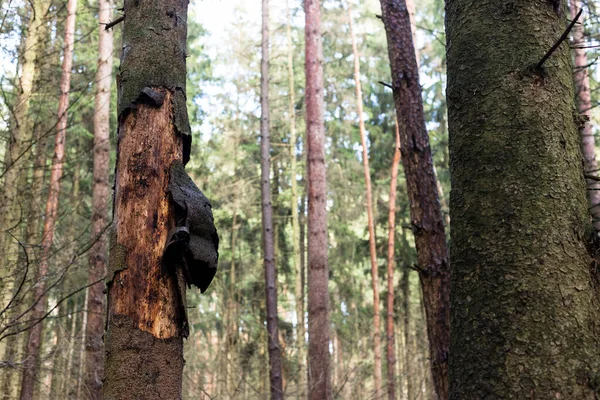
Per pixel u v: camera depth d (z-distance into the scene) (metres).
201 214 2.37
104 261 7.99
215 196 16.77
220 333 17.36
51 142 11.75
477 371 2.16
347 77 19.05
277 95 17.94
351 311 21.77
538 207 2.21
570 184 2.27
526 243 2.18
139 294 2.25
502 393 2.07
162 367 2.20
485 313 2.20
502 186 2.29
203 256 2.31
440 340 4.63
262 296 18.56
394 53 5.38
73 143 12.20
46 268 5.92
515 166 2.29
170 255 2.28
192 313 15.58
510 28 2.46
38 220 8.12
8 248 6.00
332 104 18.48
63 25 9.48
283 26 17.19
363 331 18.98
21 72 6.54
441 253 4.84
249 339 17.70
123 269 2.28
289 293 23.08
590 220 2.29
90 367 7.51
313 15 9.41
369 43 17.70
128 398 2.13
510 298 2.15
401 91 5.27
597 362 2.03
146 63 2.56
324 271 8.33
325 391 7.81
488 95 2.42
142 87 2.50
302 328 14.23
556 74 2.41
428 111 17.27
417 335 18.52
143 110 2.48
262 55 12.41
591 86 9.78
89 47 11.05
